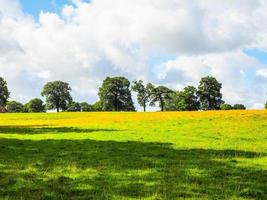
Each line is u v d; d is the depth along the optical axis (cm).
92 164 2442
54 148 3225
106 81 17200
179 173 2198
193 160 2645
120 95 17100
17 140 3900
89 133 4681
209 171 2267
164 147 3344
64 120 7675
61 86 18738
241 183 1984
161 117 7062
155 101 18588
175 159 2686
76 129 5325
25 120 8306
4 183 1928
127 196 1723
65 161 2538
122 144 3541
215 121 6041
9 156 2736
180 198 1689
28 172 2183
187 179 2048
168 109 18000
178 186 1897
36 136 4375
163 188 1853
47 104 18600
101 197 1705
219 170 2297
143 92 18738
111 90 17038
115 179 2034
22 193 1759
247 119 6181
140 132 4756
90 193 1777
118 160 2602
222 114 6975
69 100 18888
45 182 1959
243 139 4128
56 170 2245
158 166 2403
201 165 2453
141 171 2236
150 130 5012
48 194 1747
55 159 2625
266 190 1880
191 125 5600
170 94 17888
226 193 1792
